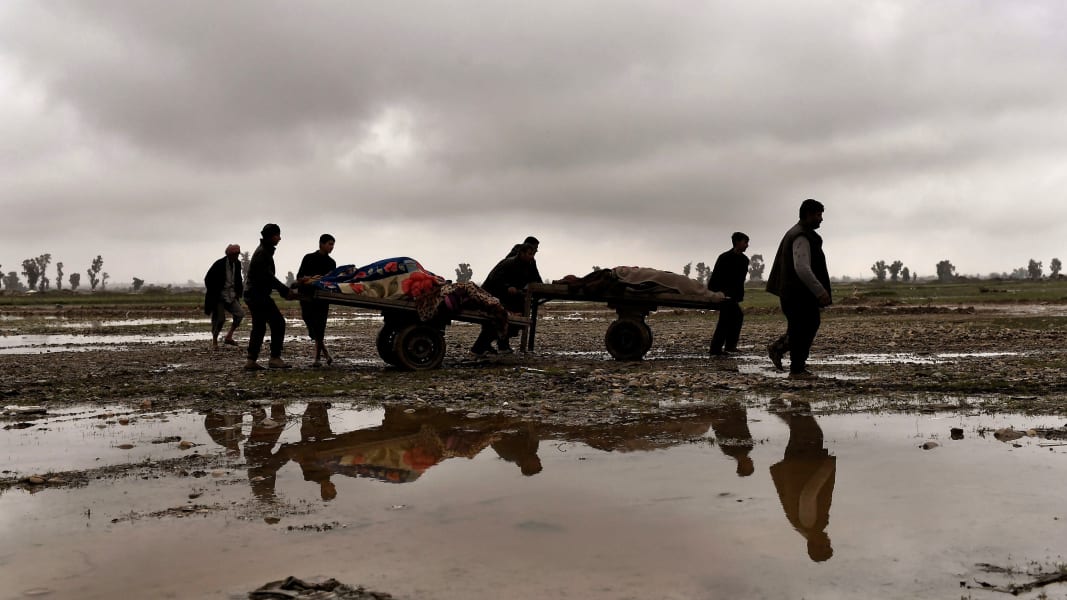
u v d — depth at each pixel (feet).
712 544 12.62
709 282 46.88
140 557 12.37
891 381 31.27
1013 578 11.03
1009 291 183.42
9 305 185.06
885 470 17.24
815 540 12.73
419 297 39.22
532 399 28.71
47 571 11.78
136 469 18.40
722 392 29.84
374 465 18.60
